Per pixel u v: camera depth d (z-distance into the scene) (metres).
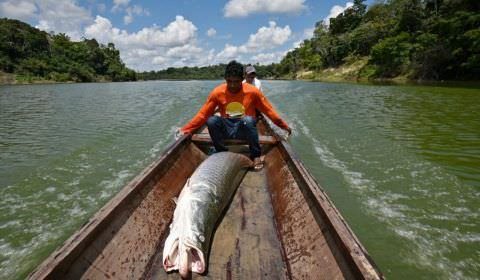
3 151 8.86
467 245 4.59
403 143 9.53
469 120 13.05
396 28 46.94
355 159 8.07
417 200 5.88
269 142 5.24
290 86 38.72
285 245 2.88
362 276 1.84
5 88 45.81
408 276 4.04
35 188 6.40
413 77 39.19
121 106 18.91
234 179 3.91
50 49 83.12
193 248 2.46
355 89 30.31
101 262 2.27
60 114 15.77
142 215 2.98
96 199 5.95
